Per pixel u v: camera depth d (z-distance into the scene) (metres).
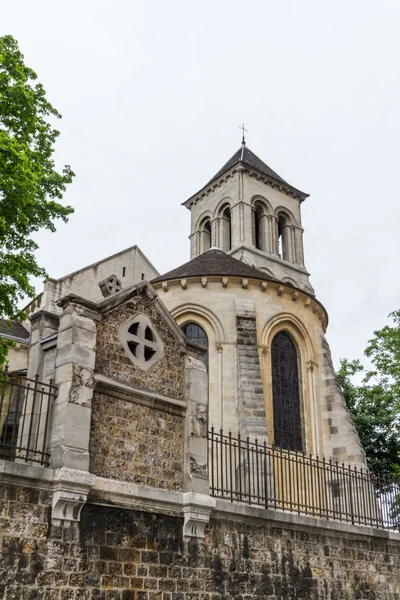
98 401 12.34
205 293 24.70
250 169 51.78
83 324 12.41
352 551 16.81
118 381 12.72
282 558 14.72
